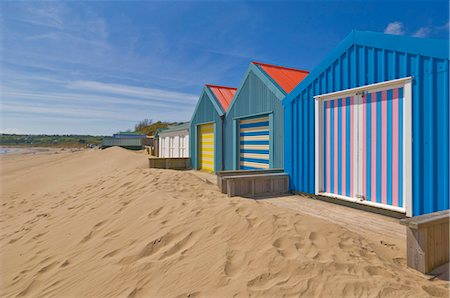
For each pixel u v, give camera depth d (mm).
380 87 5004
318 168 6285
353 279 2424
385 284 2334
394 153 4812
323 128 6297
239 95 10086
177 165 14711
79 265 3812
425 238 2568
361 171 5414
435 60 4152
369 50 5180
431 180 4184
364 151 5348
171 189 6789
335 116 5988
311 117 6527
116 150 27672
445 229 2762
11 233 6180
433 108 4168
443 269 2604
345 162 5758
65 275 3639
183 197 5848
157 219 4641
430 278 2471
